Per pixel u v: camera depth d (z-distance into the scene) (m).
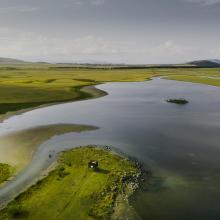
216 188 38.47
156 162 47.47
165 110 91.44
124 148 54.53
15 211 31.84
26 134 63.31
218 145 55.97
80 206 33.50
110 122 74.88
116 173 42.28
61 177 40.94
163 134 63.72
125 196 36.12
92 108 94.94
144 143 57.47
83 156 49.28
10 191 37.22
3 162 46.94
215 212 32.91
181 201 35.12
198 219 31.69
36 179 40.69
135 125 71.69
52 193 36.34
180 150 53.19
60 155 50.44
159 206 34.00
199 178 41.47
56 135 63.00
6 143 56.97
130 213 32.53
